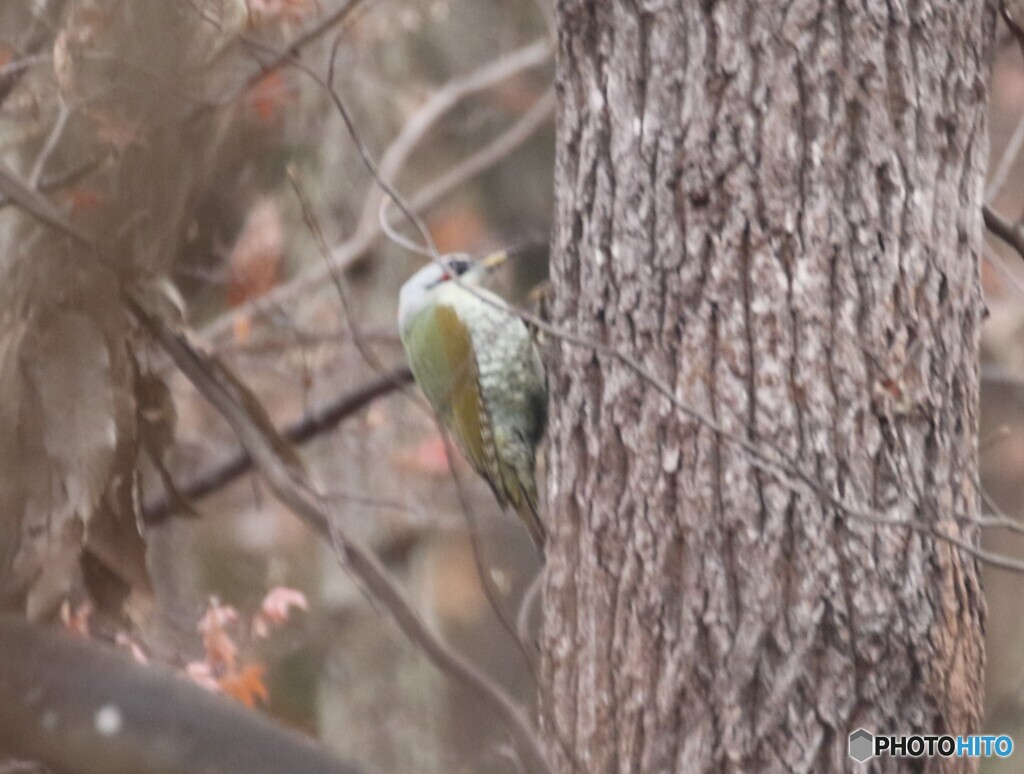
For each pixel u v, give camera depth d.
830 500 8.74
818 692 9.55
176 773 6.32
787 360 9.70
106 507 10.44
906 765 9.56
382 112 20.52
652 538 9.91
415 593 20.14
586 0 10.45
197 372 9.20
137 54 9.13
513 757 10.11
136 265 9.29
